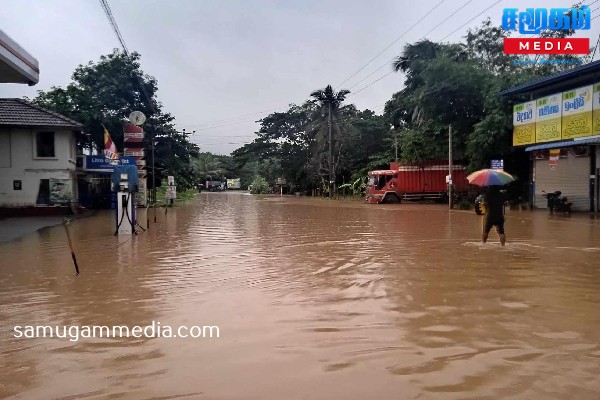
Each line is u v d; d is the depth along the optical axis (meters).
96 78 36.22
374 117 57.19
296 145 64.31
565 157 24.44
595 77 21.84
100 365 4.55
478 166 30.19
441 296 7.04
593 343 4.99
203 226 19.12
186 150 42.38
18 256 11.48
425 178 37.19
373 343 5.05
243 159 71.44
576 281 7.98
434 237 14.35
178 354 4.81
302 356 4.70
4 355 4.86
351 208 31.19
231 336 5.36
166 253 11.77
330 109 51.59
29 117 26.34
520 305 6.49
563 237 13.98
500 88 28.11
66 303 6.93
